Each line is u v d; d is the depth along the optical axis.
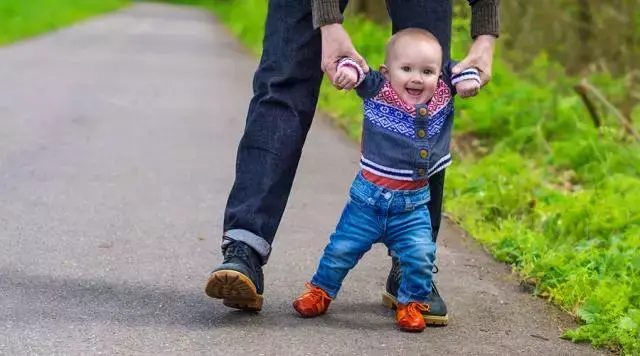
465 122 11.27
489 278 6.16
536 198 8.09
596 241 6.76
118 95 14.16
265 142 5.02
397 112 4.83
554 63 14.41
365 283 5.80
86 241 6.50
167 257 6.19
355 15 21.03
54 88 14.63
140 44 24.12
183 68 18.77
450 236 7.18
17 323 4.85
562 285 5.80
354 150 10.72
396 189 4.86
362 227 4.97
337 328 4.97
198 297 5.39
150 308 5.16
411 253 4.91
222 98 14.43
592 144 9.85
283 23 5.03
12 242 6.39
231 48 24.75
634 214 7.29
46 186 8.11
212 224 7.12
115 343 4.62
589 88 10.96
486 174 8.80
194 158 9.62
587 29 14.93
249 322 4.98
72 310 5.08
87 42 23.86
